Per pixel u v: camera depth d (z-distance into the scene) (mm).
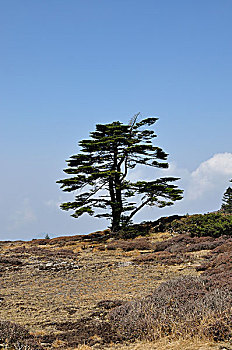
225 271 16391
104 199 42438
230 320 9086
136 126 43875
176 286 13781
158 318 10484
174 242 31047
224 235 29750
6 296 17562
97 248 32625
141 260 25469
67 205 40781
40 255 31016
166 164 42094
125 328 10672
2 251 35375
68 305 15328
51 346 9906
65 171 42094
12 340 9641
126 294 16500
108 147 42812
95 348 9438
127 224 42000
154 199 41469
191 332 9148
